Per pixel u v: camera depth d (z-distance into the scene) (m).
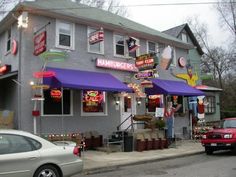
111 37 19.83
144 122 19.42
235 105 41.72
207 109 29.72
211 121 28.98
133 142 17.36
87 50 18.47
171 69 23.31
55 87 15.86
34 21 16.66
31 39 16.44
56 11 17.14
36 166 8.63
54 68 16.92
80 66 18.05
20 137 8.70
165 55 20.52
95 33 17.69
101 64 18.75
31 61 16.31
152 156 15.48
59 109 17.11
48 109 16.72
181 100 23.95
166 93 20.28
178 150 17.67
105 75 18.73
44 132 16.39
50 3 18.72
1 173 8.11
